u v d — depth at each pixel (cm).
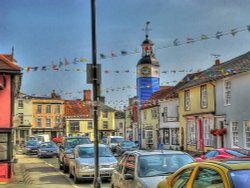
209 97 3541
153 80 6431
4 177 2088
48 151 4159
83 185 1905
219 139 3359
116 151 4275
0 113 2120
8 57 2980
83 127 8188
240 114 3052
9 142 2114
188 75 4606
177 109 4722
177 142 4628
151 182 995
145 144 5744
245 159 708
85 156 2048
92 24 1594
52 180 2116
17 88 2900
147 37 6350
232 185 587
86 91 7756
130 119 7306
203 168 693
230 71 2966
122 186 1152
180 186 750
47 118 8100
